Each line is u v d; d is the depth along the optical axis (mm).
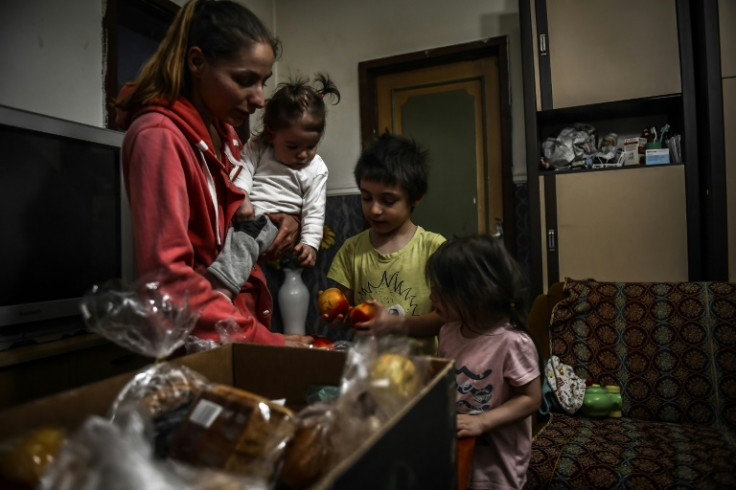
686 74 2273
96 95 2016
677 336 1657
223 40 839
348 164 3205
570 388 1672
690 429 1488
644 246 2318
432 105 3074
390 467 378
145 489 275
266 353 651
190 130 863
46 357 1197
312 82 3289
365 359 532
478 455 970
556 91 2459
